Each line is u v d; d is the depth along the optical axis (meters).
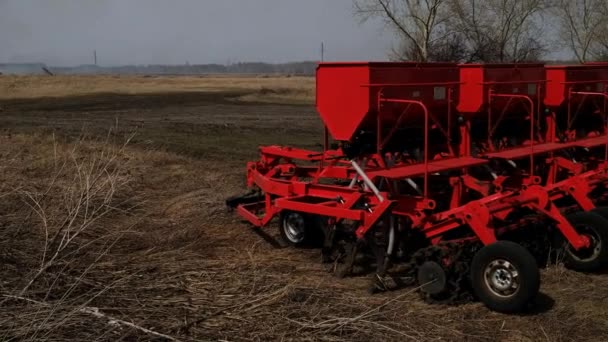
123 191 10.48
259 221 8.58
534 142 9.98
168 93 50.12
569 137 10.61
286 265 7.52
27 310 5.19
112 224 8.84
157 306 5.70
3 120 25.48
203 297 6.01
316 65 7.93
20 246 6.89
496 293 6.09
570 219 7.35
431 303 6.34
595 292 6.76
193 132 21.98
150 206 10.23
